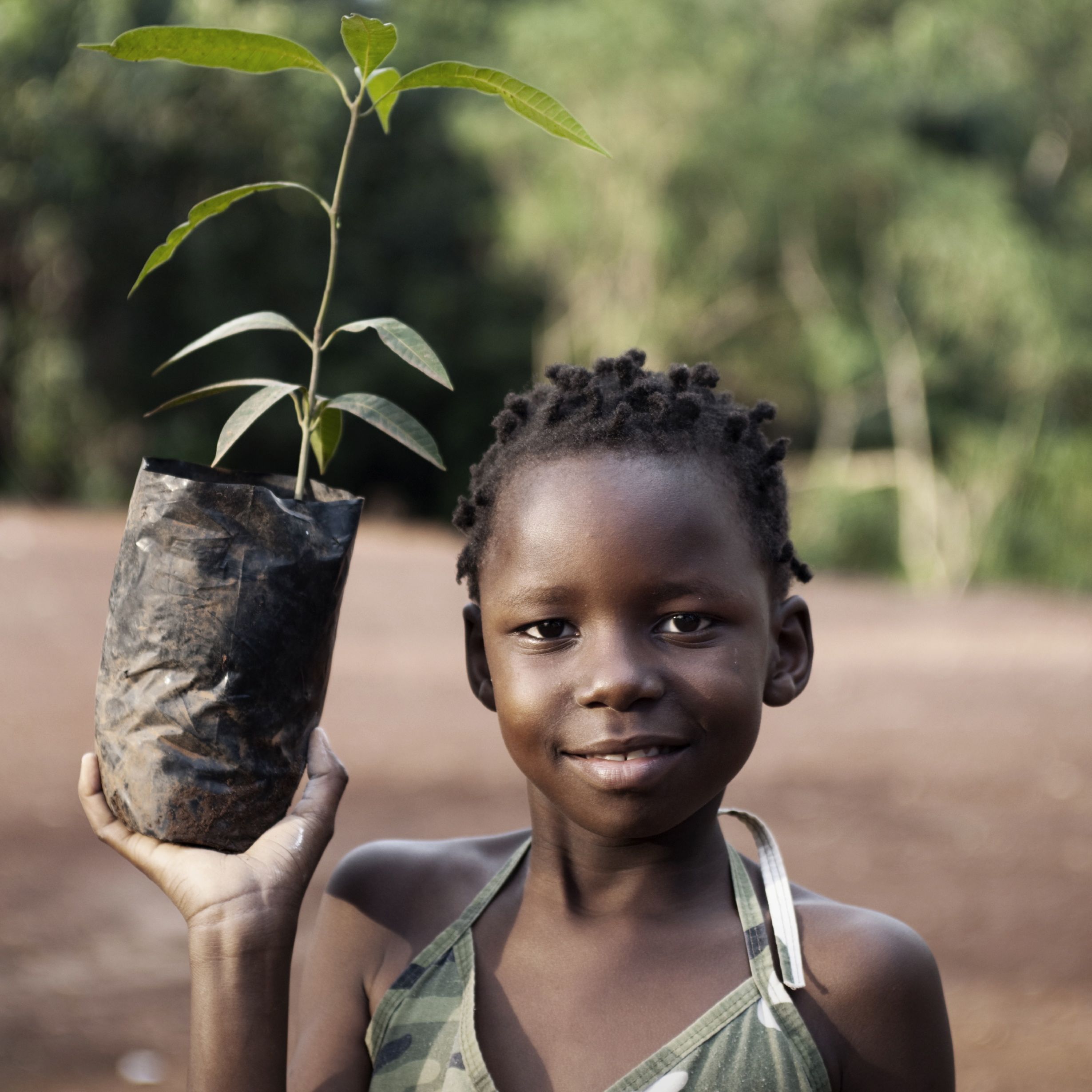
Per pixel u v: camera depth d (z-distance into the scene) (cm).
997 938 506
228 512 119
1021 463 2106
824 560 2139
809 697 1029
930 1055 121
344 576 123
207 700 118
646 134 2028
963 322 2083
